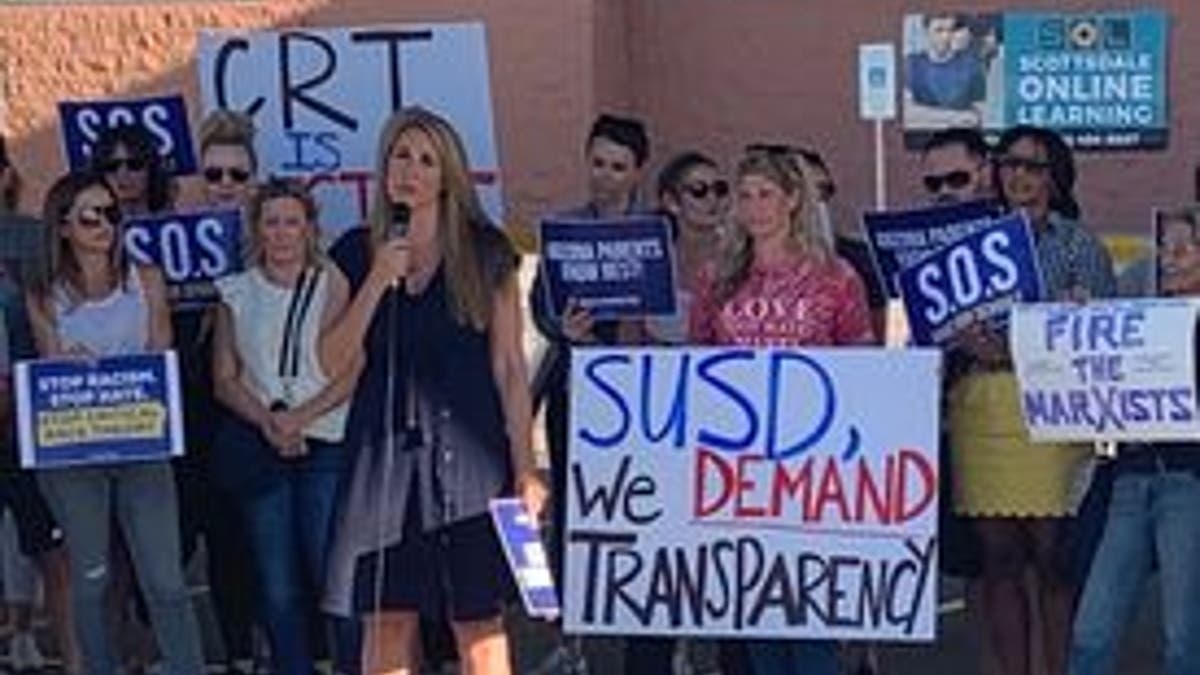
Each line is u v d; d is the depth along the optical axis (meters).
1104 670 3.76
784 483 3.74
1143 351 3.65
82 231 3.98
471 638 3.48
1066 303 3.76
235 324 4.03
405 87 4.25
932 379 3.69
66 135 4.46
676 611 3.78
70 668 4.42
